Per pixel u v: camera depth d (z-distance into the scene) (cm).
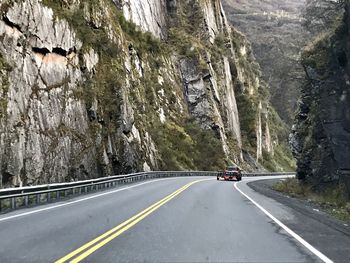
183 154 6481
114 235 1027
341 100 2669
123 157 3838
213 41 10031
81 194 2372
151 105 6444
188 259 776
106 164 3506
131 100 4847
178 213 1480
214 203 1889
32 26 3036
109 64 4253
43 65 3092
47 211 1538
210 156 7250
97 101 3731
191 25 9612
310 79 3591
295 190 3241
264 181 4706
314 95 3450
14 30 2828
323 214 1620
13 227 1151
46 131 2873
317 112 3269
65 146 3048
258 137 10569
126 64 5297
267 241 973
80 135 3312
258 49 16112
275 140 12738
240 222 1289
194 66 8406
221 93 9175
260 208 1736
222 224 1235
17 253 817
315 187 3050
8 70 2642
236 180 4856
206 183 3772
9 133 2467
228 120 9088
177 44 8700
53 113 3031
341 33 2780
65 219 1317
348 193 2508
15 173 2433
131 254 813
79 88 3544
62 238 983
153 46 7519
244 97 10700
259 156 10488
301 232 1117
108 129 3741
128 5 7150
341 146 2662
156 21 8462
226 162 7588
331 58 2939
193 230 1114
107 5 5334
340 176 2673
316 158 3156
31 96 2822
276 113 13950
